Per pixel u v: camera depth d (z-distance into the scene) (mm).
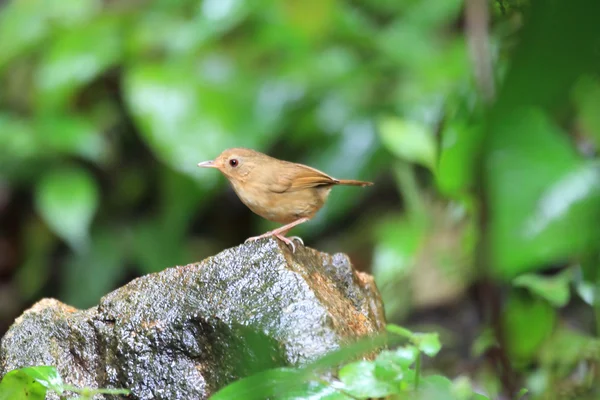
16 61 14898
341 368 4840
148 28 13609
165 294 5723
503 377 3639
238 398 4477
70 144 12781
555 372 8336
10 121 13422
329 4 12484
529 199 2412
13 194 14242
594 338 8852
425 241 11219
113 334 5691
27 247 14562
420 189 12492
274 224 13727
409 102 12484
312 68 13688
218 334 5402
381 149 12773
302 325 5172
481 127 2205
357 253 13797
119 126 14562
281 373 4547
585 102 3373
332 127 13297
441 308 11344
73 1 14203
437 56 13242
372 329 5879
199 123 12461
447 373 10781
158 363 5523
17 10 14328
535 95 1850
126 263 14250
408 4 15000
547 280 8055
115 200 14602
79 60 13125
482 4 2943
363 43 14086
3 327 14484
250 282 5555
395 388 4531
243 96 12984
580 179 2512
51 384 5035
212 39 13438
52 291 14602
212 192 13867
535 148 2541
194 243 15094
